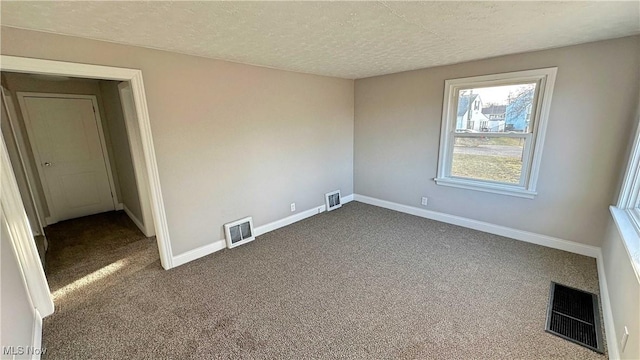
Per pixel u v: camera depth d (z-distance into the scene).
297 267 2.79
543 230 3.08
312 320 2.05
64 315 2.14
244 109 3.19
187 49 2.49
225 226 3.20
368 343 1.83
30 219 3.12
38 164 3.91
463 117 3.49
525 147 3.04
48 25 1.80
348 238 3.44
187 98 2.71
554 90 2.74
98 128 4.33
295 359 1.72
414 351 1.76
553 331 1.88
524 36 2.29
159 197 2.65
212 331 1.96
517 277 2.51
